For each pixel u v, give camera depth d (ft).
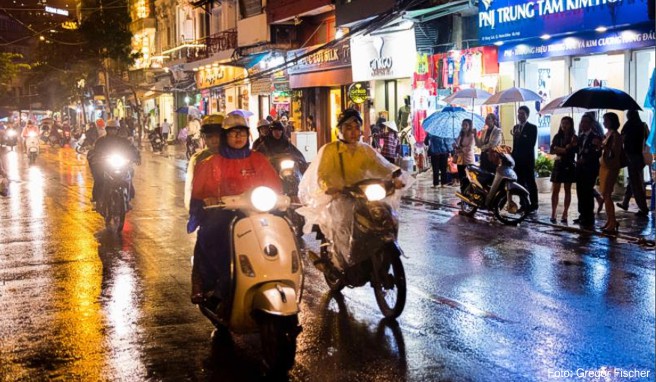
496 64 68.33
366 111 93.56
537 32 63.10
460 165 61.82
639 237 39.96
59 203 60.44
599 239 40.01
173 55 170.30
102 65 183.21
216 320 22.90
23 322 25.80
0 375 20.61
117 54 181.06
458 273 32.27
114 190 45.55
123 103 220.84
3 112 162.40
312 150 81.05
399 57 83.05
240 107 139.64
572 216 47.65
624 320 24.84
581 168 43.06
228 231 21.09
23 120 242.58
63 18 270.87
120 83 191.11
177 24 171.73
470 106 72.02
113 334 24.30
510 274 31.96
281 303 19.66
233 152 22.74
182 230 45.83
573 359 21.07
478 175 47.85
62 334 24.35
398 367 20.75
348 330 24.31
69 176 87.10
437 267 33.58
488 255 36.19
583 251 36.76
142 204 59.36
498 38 67.36
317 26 108.58
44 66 196.85
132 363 21.50
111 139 47.29
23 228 47.03
